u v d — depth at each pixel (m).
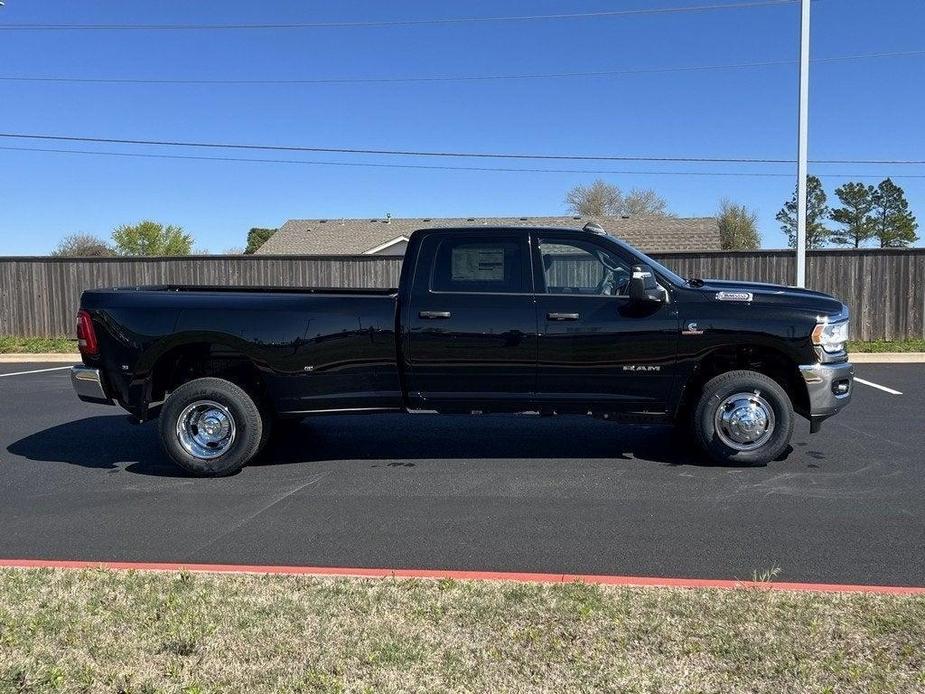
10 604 3.87
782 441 6.60
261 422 6.77
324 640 3.45
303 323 6.56
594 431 8.30
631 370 6.57
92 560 4.70
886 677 3.09
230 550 4.86
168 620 3.66
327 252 38.44
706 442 6.68
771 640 3.40
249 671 3.20
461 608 3.77
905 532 5.04
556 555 4.70
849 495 5.88
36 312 18.86
